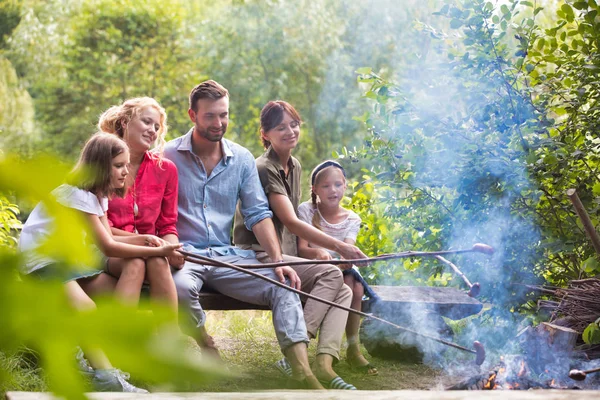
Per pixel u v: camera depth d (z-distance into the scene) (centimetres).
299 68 1669
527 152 448
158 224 387
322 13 1681
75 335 24
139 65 1698
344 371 414
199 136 407
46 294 24
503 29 467
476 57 464
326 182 438
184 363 24
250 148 1616
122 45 1675
